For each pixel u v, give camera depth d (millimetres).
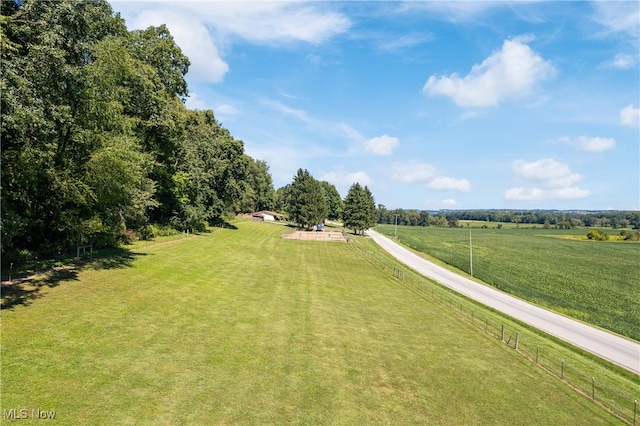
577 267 68938
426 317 26000
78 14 17703
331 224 153375
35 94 15430
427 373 16438
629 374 21328
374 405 13086
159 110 36812
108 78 21375
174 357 13859
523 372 18250
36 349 12344
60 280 19656
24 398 9930
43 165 19906
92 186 22891
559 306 39094
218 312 19938
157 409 10641
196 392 11875
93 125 21969
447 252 83062
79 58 19562
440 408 13641
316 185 93375
